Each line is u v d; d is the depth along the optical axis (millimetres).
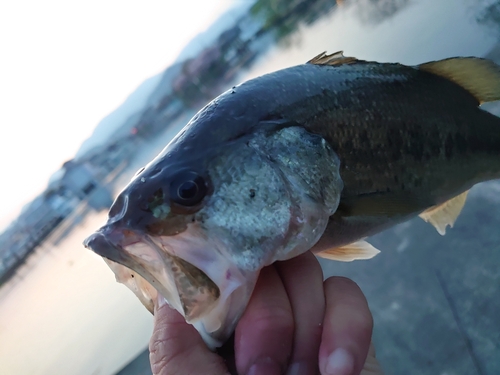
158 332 168
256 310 150
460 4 1094
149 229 159
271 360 140
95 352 632
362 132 206
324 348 141
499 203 412
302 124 192
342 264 463
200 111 199
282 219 173
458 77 255
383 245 454
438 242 417
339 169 196
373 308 389
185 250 157
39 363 731
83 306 880
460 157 245
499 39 757
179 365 153
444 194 244
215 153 176
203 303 150
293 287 160
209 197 167
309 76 205
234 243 164
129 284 188
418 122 226
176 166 172
